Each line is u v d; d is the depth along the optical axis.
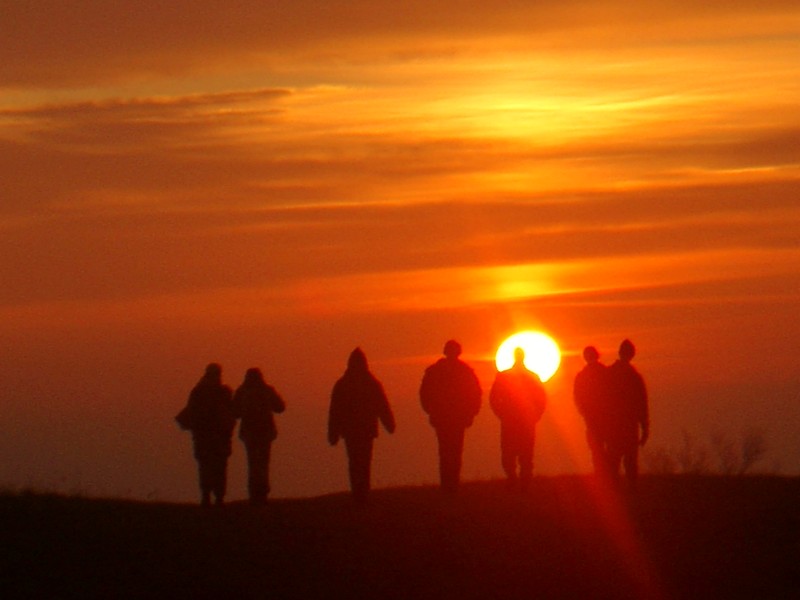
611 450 91.06
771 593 72.75
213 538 78.38
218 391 89.44
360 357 88.50
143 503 91.50
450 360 90.44
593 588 73.25
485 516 83.75
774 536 80.62
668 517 83.94
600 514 84.62
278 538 78.50
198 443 88.94
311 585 72.06
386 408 87.94
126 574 72.44
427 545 77.56
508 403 92.56
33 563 73.00
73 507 84.88
